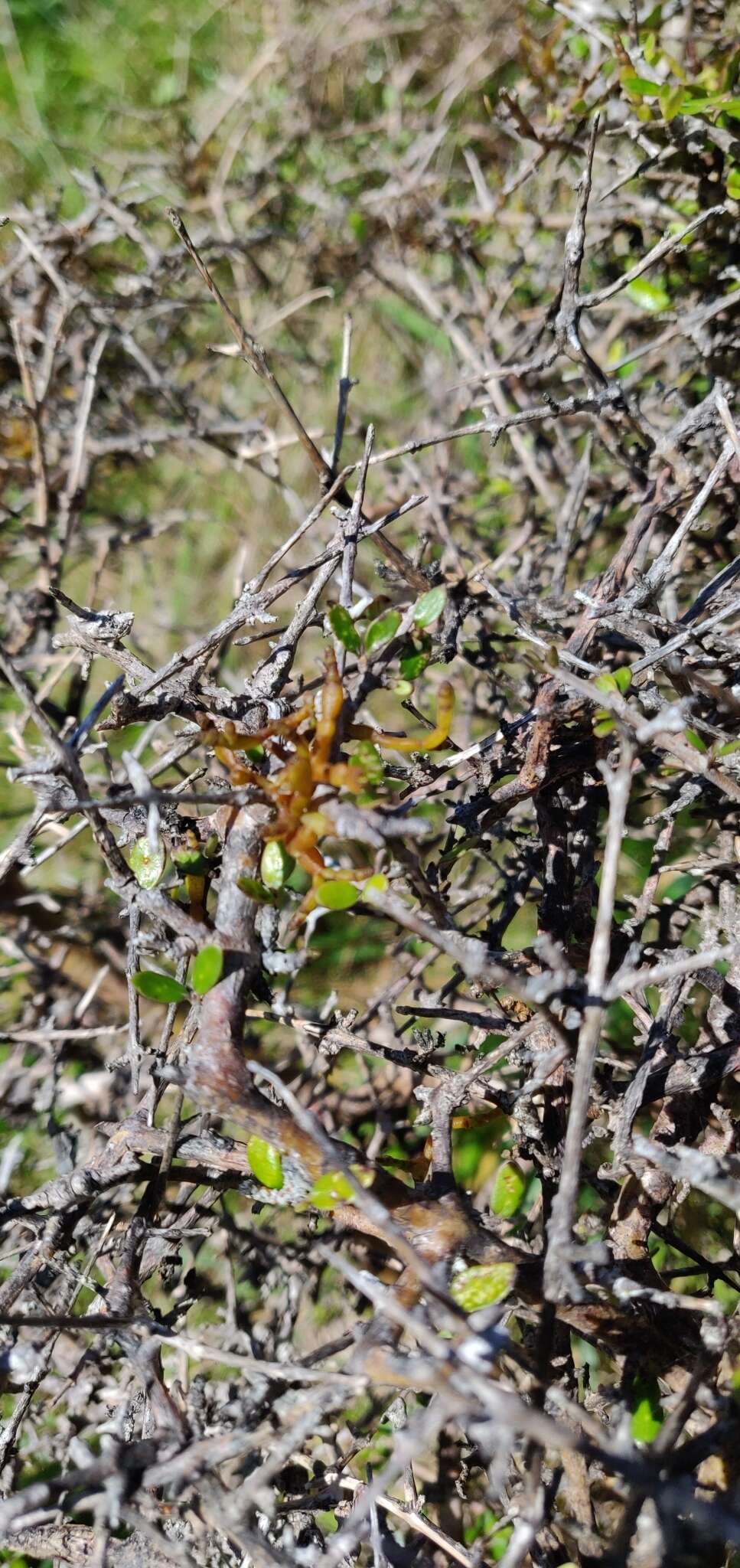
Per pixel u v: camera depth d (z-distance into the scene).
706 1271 0.91
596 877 0.95
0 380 1.48
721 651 0.95
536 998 0.80
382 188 1.60
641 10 1.12
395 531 1.36
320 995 1.16
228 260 1.69
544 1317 0.82
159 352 1.67
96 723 0.91
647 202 1.06
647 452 1.03
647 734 0.81
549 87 1.17
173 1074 0.82
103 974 1.08
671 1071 0.88
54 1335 0.90
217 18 2.03
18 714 1.38
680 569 1.05
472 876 1.12
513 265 1.29
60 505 1.30
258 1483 0.79
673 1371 0.85
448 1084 0.87
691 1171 0.79
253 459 1.38
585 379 0.97
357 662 0.92
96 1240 0.98
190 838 0.88
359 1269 1.00
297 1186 0.84
